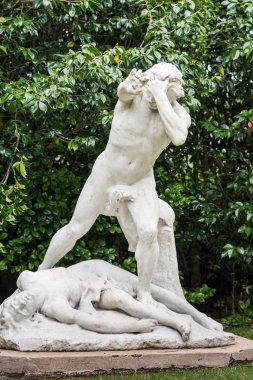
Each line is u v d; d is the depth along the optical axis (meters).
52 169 7.40
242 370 5.08
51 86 6.38
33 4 6.97
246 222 7.80
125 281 5.77
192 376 4.91
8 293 8.45
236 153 7.81
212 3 7.45
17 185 6.57
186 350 5.20
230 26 7.54
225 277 8.74
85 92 6.82
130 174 5.57
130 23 7.41
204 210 7.62
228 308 8.66
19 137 6.71
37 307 5.25
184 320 5.46
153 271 5.54
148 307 5.38
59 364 4.82
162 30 7.12
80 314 5.21
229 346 5.42
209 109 8.17
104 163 5.62
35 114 6.75
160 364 5.04
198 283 8.60
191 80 7.22
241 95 7.99
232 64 7.49
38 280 5.40
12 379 4.77
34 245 7.45
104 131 7.19
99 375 4.89
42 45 7.47
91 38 7.50
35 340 5.00
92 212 5.68
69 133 7.33
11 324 5.14
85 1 6.91
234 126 7.44
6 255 7.24
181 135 5.25
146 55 6.91
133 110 5.49
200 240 8.30
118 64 6.86
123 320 5.25
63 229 5.80
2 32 6.71
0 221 6.86
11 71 7.28
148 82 5.39
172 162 8.03
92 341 5.08
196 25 7.20
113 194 5.52
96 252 7.47
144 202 5.54
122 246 8.31
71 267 5.72
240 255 7.95
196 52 7.59
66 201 7.45
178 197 7.57
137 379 4.80
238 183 7.60
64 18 7.12
